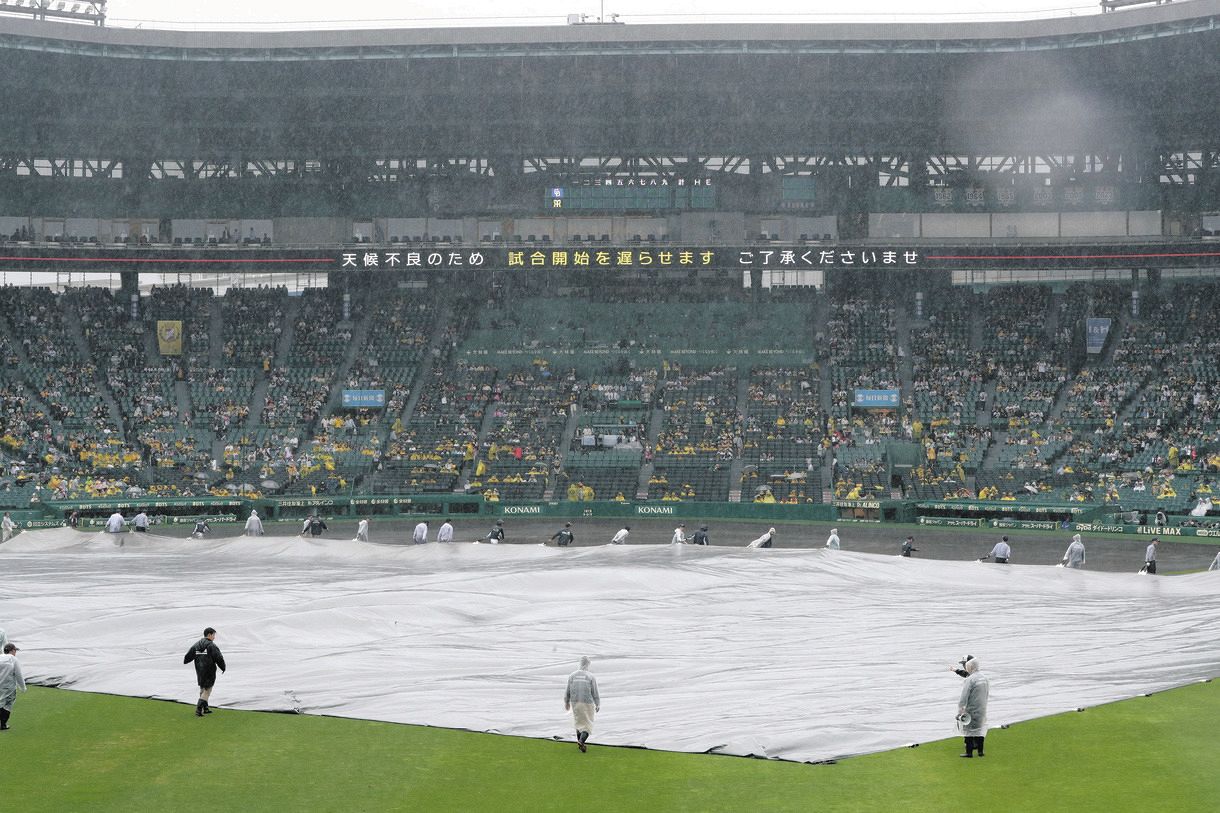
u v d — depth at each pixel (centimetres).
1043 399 9125
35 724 2733
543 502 8344
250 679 3177
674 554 5797
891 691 3017
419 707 2877
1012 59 8969
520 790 2253
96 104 9431
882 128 9850
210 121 9725
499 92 9425
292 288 10706
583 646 3672
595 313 10381
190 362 9819
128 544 6438
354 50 9138
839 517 8038
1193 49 8544
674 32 8981
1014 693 3019
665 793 2231
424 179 10269
